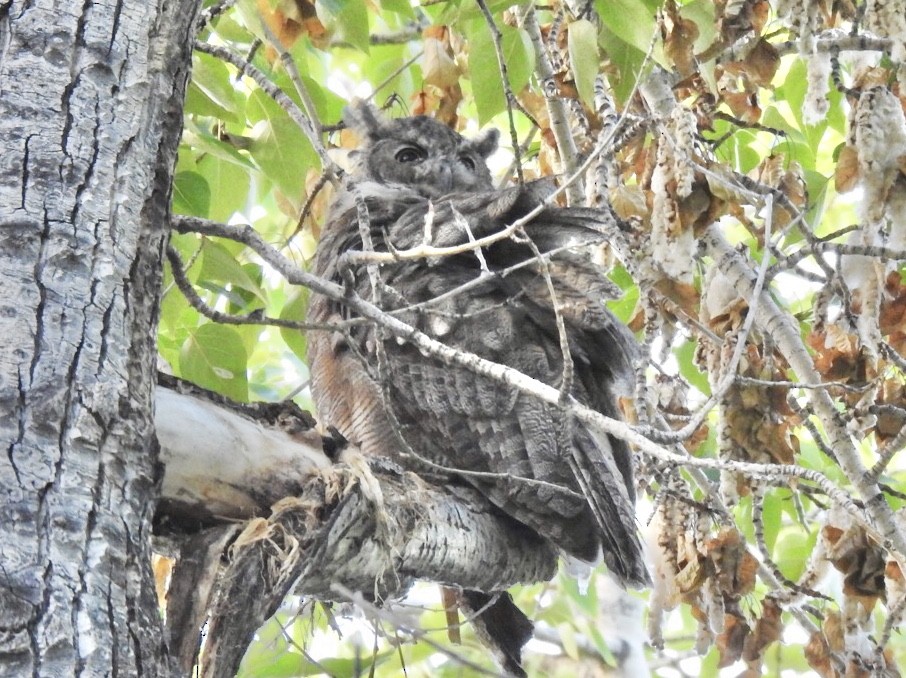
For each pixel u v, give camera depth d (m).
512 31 8.38
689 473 9.28
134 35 4.81
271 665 9.54
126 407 4.24
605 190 8.17
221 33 9.94
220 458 5.92
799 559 10.76
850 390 7.71
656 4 8.44
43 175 4.39
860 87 8.62
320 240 10.27
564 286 8.30
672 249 8.19
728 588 8.21
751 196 7.73
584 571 8.23
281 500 6.02
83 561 3.85
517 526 7.97
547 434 7.88
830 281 8.37
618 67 8.88
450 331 8.37
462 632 12.36
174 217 5.71
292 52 10.47
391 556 6.43
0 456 3.90
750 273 8.77
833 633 8.98
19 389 4.02
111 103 4.64
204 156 9.99
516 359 8.23
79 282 4.28
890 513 8.23
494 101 8.48
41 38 4.62
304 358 10.03
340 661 9.32
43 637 3.64
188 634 5.61
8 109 4.46
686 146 8.12
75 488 3.95
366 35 9.10
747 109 9.52
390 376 8.28
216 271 8.74
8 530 3.78
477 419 8.05
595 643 12.34
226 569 5.72
